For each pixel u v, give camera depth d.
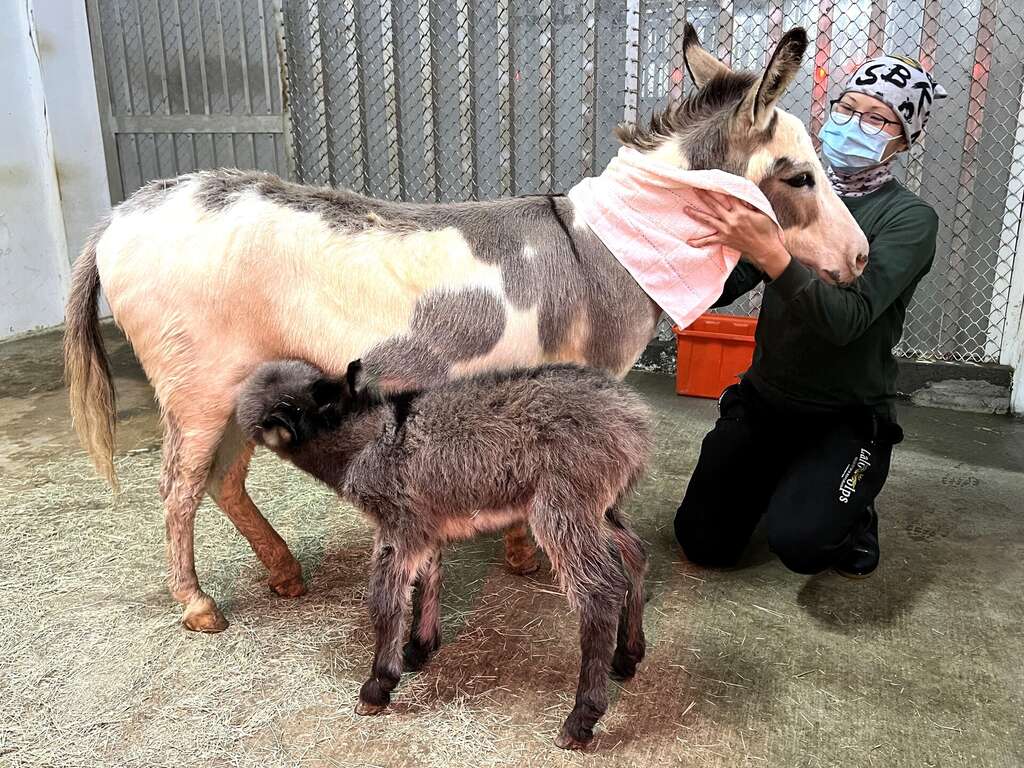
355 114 5.48
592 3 4.80
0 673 2.25
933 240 2.40
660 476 3.59
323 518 3.18
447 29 5.11
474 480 1.94
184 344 2.20
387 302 2.15
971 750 2.00
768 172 2.22
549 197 2.38
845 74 4.52
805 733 2.05
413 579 2.06
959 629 2.48
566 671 2.29
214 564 2.84
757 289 4.93
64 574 2.76
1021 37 4.13
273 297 2.14
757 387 2.72
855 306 2.21
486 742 2.01
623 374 2.45
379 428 2.03
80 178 5.96
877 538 2.86
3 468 3.65
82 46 5.84
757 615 2.56
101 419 2.45
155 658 2.33
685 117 2.32
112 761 1.95
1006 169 4.32
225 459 2.43
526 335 2.25
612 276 2.29
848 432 2.56
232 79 5.91
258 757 1.96
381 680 2.06
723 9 4.61
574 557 1.90
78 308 2.36
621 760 1.96
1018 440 4.02
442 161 5.43
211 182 2.21
